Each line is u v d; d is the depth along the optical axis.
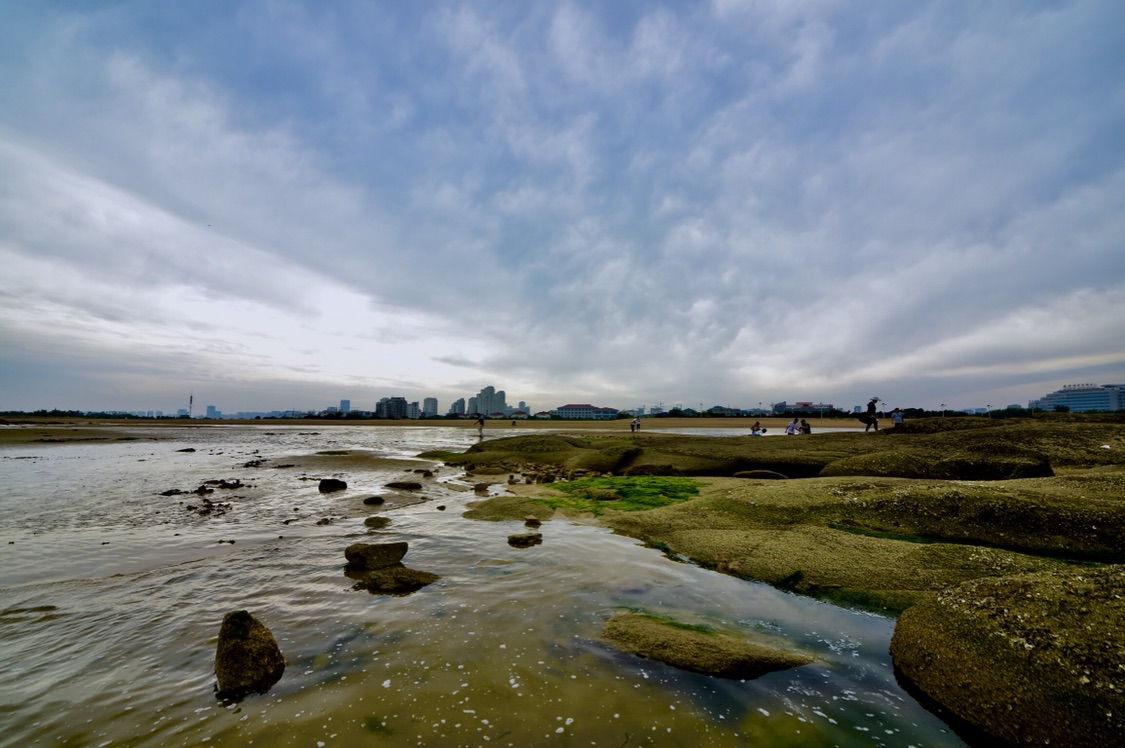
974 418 26.06
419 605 6.60
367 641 5.57
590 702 4.41
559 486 16.27
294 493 15.66
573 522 11.58
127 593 7.03
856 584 7.11
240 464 24.30
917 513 9.35
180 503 13.82
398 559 8.41
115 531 10.66
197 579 7.62
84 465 23.64
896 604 6.54
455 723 4.10
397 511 12.90
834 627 6.04
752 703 4.45
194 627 5.93
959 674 4.52
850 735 4.07
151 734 3.99
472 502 14.20
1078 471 12.65
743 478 16.83
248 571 7.99
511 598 6.85
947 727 4.27
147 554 8.94
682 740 3.93
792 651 5.40
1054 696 4.02
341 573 7.89
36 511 12.68
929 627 5.12
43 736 3.96
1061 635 4.38
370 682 4.72
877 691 4.72
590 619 6.16
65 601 6.73
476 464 24.38
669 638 5.40
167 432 59.62
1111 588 4.71
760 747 3.88
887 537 8.94
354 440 46.34
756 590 7.21
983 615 4.93
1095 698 3.87
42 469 21.84
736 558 8.30
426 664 5.06
